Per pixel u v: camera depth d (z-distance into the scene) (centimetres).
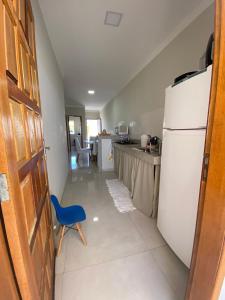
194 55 181
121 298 110
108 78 402
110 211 226
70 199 266
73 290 116
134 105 375
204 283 73
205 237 70
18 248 48
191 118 114
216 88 63
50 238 122
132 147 299
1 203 44
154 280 123
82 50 263
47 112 192
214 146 64
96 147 575
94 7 172
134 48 258
